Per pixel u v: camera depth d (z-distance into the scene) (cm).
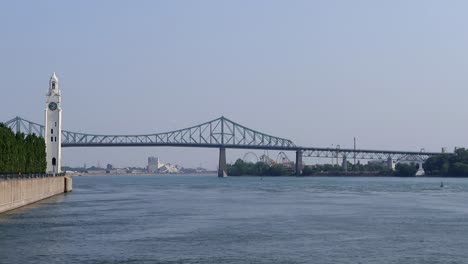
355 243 8631
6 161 14550
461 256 7675
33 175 16525
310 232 9769
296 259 7469
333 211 13638
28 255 7650
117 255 7675
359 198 18938
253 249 8131
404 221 11419
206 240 8888
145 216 12319
